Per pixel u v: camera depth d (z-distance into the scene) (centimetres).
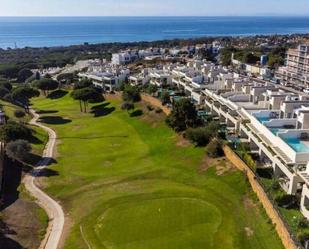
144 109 12212
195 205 6250
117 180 7644
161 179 7488
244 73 15938
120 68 18562
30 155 9075
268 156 6581
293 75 16400
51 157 9269
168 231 5566
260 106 8575
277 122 7044
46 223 6056
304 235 4544
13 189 7331
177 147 8875
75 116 13475
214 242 5159
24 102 15350
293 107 7519
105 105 14088
